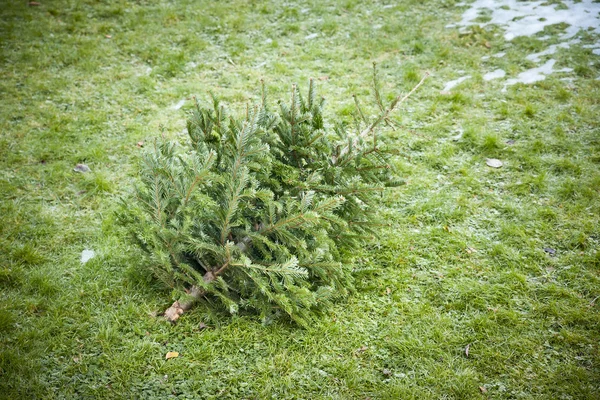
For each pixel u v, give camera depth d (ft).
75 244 13.37
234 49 23.93
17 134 17.61
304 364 10.50
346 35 25.08
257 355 10.66
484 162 16.65
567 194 15.03
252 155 10.44
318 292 11.18
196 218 11.05
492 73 21.75
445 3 28.12
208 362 10.47
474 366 10.39
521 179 15.76
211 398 9.78
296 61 23.03
